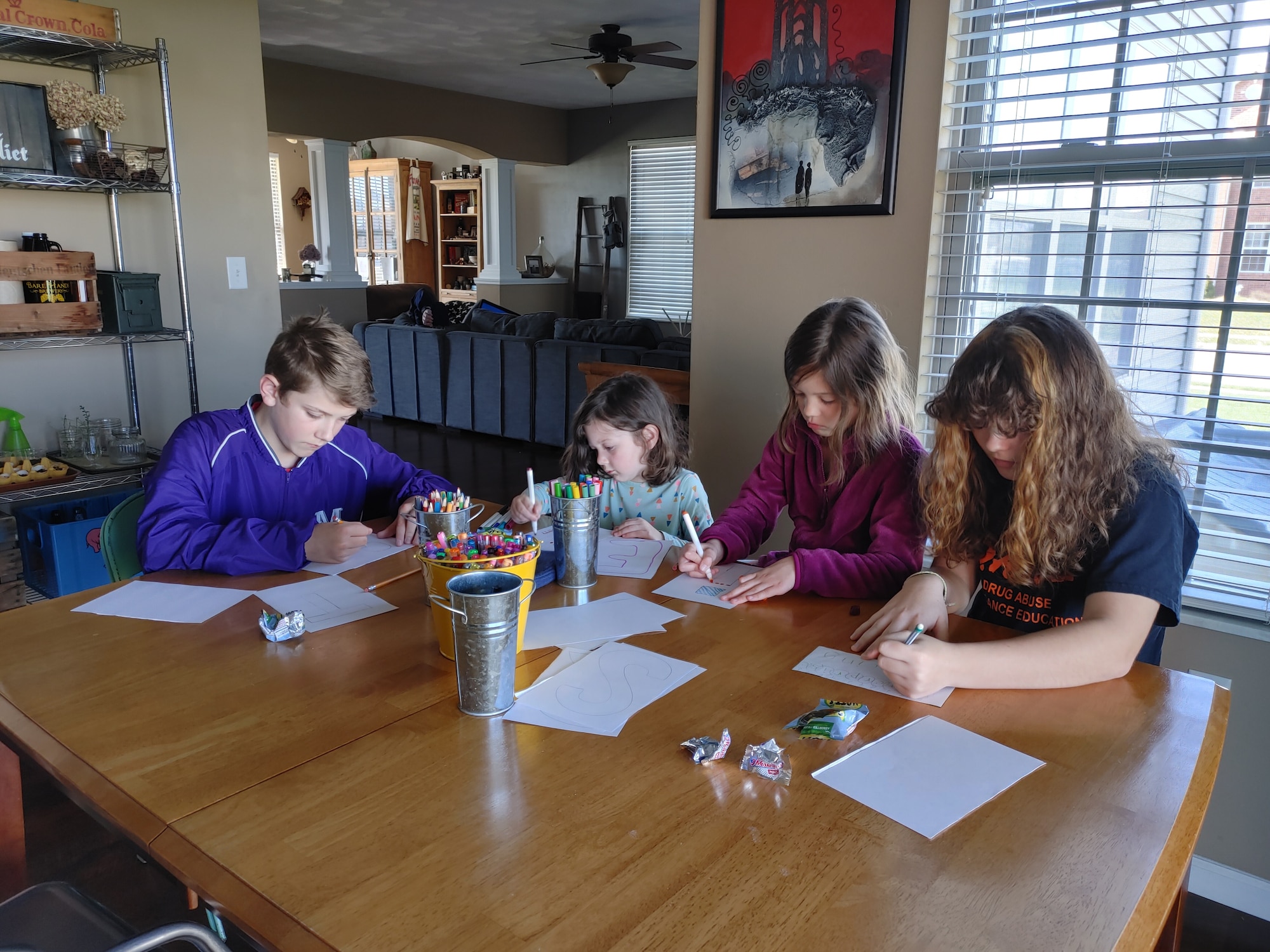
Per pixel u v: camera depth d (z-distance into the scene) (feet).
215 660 3.50
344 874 2.20
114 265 9.18
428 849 2.31
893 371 4.74
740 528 5.10
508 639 2.98
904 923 2.04
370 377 4.91
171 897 5.24
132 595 4.21
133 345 9.53
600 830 2.39
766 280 6.90
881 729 2.97
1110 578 3.43
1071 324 3.47
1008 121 5.63
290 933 2.01
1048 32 5.65
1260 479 5.22
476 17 17.95
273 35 19.40
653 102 28.43
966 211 6.01
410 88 25.59
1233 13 5.02
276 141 33.65
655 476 5.93
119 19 8.50
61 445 8.94
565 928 2.01
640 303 30.40
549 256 32.48
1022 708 3.14
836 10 6.10
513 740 2.88
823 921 2.04
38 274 7.99
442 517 4.39
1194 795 2.60
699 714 3.07
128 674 3.38
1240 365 5.23
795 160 6.52
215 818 2.44
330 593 4.24
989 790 2.60
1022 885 2.18
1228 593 5.27
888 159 6.05
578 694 3.21
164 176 9.41
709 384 7.41
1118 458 3.48
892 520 4.65
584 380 17.04
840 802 2.53
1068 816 2.48
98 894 5.26
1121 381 5.71
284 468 5.41
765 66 6.53
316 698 3.17
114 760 2.75
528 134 29.53
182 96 9.52
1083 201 5.67
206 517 4.85
